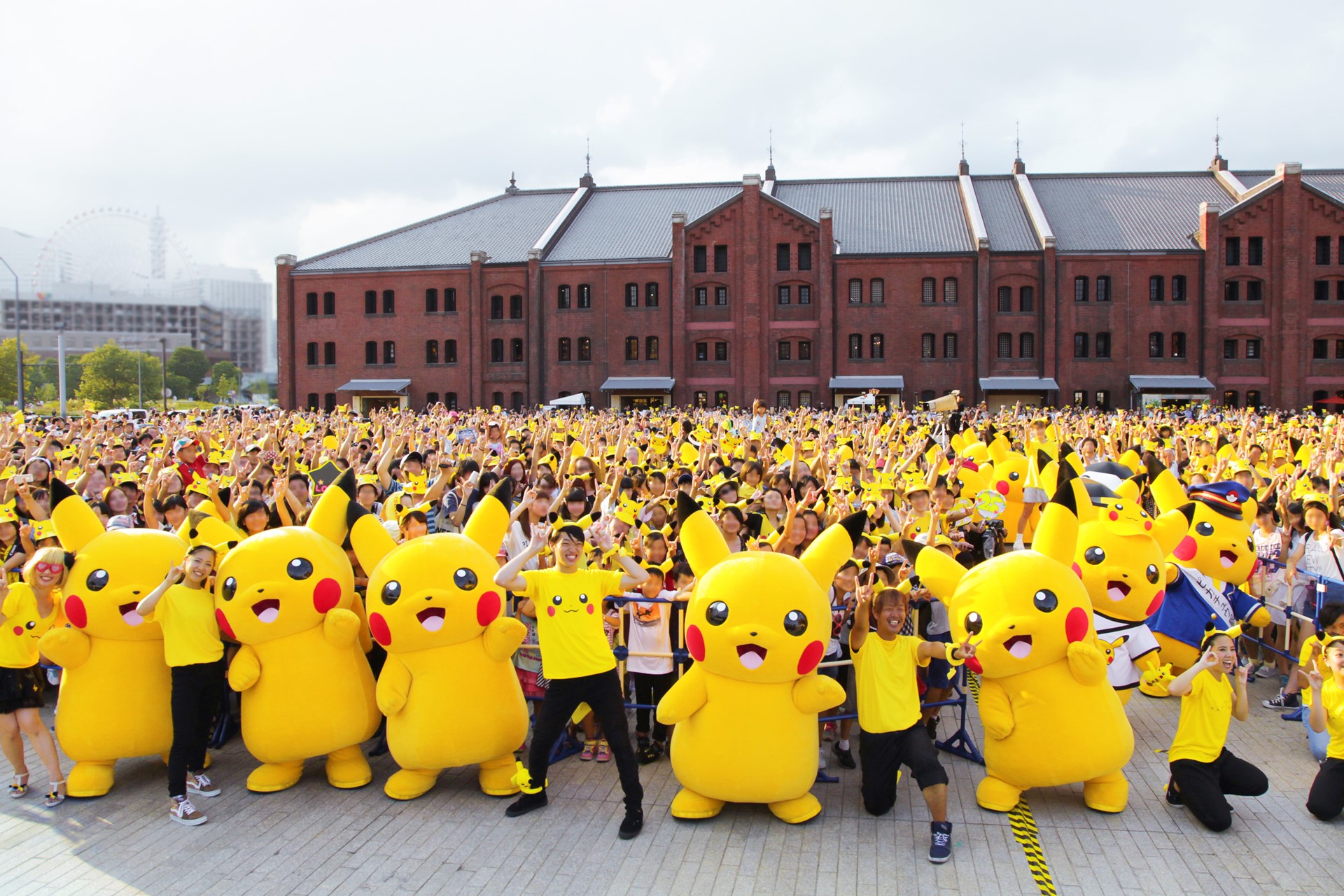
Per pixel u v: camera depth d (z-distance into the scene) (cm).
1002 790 668
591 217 6200
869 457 1438
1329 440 1773
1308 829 635
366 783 722
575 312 5550
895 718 642
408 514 770
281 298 5831
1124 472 1112
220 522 771
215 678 695
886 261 5312
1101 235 5325
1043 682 639
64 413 5366
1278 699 875
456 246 5941
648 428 2536
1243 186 5716
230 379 15025
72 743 691
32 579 676
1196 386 4969
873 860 599
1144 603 793
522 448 1739
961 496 1250
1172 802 676
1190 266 5106
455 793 709
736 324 5375
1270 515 997
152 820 664
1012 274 5234
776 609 606
